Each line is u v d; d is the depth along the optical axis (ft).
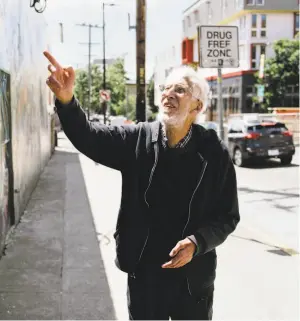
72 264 17.30
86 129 7.33
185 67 7.72
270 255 19.01
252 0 141.79
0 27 18.63
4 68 19.47
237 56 30.22
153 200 7.59
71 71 7.14
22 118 26.37
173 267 7.28
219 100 31.35
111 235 21.47
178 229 7.62
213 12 160.04
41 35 41.98
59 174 42.63
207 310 7.97
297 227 24.16
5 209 19.63
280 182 40.37
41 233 21.66
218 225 7.70
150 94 212.64
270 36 143.95
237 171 48.32
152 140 7.59
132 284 7.78
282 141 51.90
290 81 130.72
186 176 7.57
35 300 13.98
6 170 20.17
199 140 7.73
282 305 14.20
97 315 13.15
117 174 42.83
